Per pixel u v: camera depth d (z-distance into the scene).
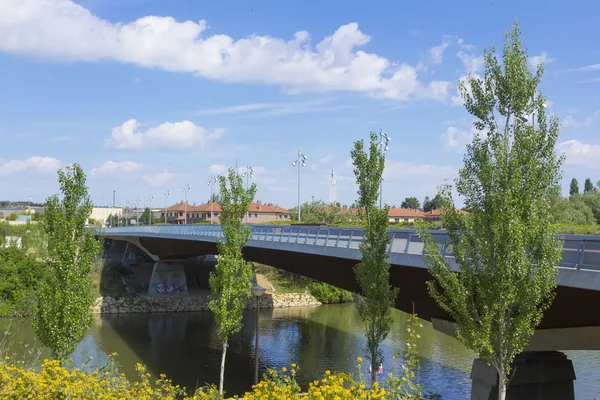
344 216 102.00
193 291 82.88
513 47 17.83
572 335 21.81
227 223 25.64
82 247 24.25
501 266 16.05
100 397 16.66
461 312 17.38
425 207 169.88
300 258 36.94
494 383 24.58
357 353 45.44
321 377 37.69
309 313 70.19
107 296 76.62
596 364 38.03
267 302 76.44
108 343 50.78
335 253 31.66
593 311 19.34
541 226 16.00
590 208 75.88
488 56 17.95
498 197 16.42
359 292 32.06
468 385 34.03
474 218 17.11
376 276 24.69
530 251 16.11
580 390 31.88
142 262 94.44
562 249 17.89
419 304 27.38
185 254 72.50
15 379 16.92
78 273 23.62
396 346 45.25
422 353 42.78
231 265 24.94
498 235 16.11
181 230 63.75
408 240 26.39
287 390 15.85
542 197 16.62
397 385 14.77
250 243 42.06
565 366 25.94
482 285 16.91
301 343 50.31
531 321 17.41
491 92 17.86
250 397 15.80
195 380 37.75
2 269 65.00
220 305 24.58
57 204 24.12
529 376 25.14
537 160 16.47
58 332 22.97
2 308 61.44
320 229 34.34
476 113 18.06
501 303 16.31
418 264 25.12
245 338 53.25
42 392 16.41
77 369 18.70
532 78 17.45
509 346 16.67
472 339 16.91
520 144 16.67
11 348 42.22
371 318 24.80
